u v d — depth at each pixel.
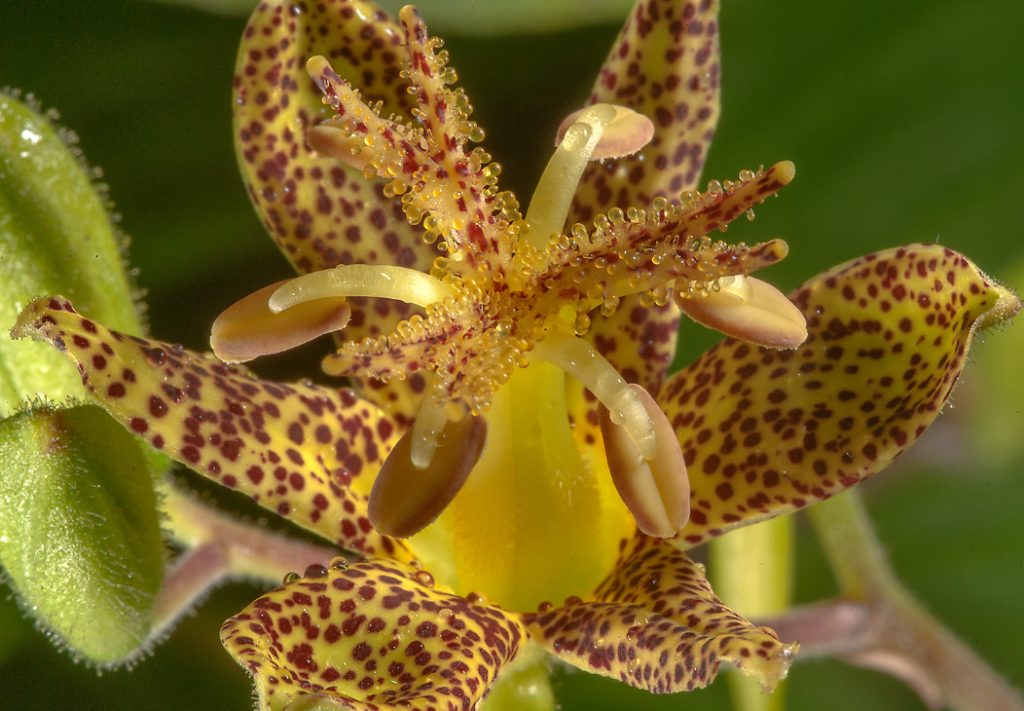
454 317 0.12
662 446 0.12
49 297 0.12
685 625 0.12
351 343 0.12
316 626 0.12
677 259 0.12
